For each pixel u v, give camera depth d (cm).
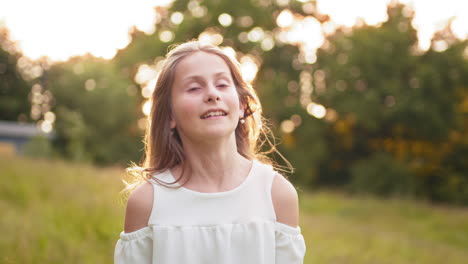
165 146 169
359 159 2567
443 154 2303
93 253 448
